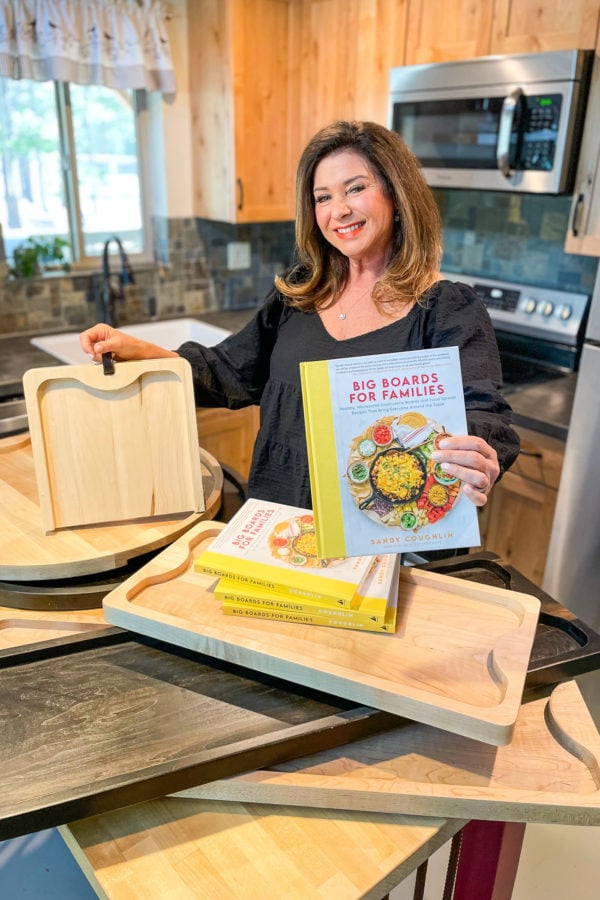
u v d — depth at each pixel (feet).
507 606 3.09
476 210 9.05
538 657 3.07
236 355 4.70
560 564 6.84
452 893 3.28
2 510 3.86
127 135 9.32
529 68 6.54
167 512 3.85
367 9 8.06
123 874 2.46
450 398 2.71
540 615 3.32
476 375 3.51
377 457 2.70
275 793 2.65
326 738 2.68
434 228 4.01
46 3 7.64
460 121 7.32
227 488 4.49
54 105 8.57
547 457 6.81
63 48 7.89
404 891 3.38
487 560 3.67
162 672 2.96
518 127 6.78
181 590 3.15
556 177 6.60
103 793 2.38
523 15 6.66
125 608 2.95
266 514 3.44
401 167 3.85
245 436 8.80
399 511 2.72
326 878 2.45
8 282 8.61
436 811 2.62
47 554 3.42
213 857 2.52
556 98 6.39
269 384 4.47
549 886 4.39
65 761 2.50
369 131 3.85
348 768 2.74
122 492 3.75
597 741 2.84
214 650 2.83
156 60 8.67
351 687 2.60
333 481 2.71
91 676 2.93
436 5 7.38
